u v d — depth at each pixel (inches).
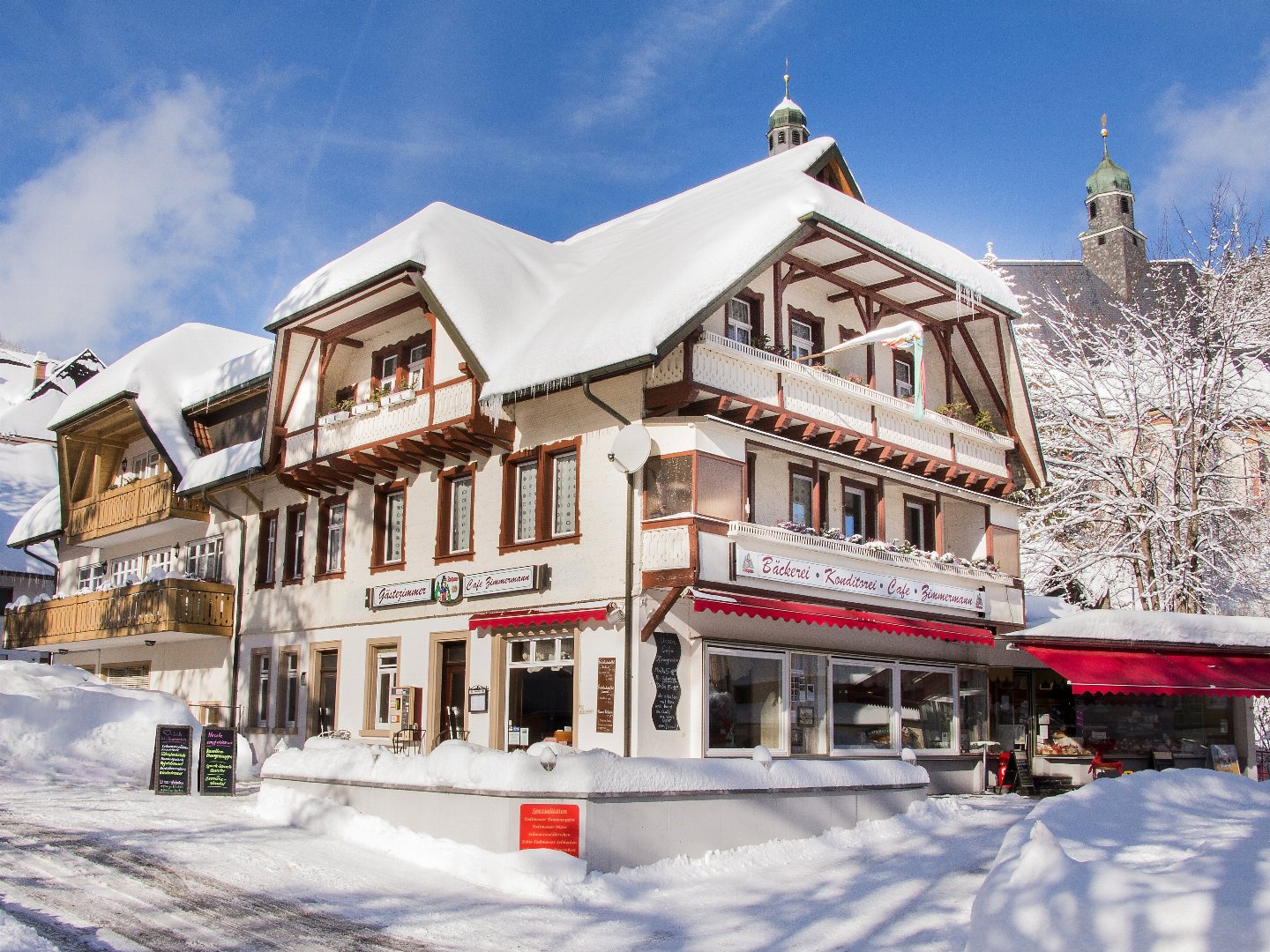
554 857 486.3
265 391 1154.0
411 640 920.9
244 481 1091.9
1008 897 319.6
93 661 1408.7
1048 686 1058.7
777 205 805.2
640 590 745.6
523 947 395.5
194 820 623.2
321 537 1042.7
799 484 865.5
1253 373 1371.8
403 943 391.2
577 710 767.1
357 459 949.2
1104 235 2313.0
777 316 851.4
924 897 470.3
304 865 506.0
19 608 1432.1
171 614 1109.7
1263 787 610.2
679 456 742.5
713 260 763.4
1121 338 1437.0
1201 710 994.1
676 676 755.4
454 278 866.1
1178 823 496.4
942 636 890.7
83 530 1375.5
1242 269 1344.7
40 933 378.0
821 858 562.3
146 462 1358.3
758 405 783.1
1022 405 1027.3
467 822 522.6
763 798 570.3
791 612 758.5
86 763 828.0
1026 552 1371.8
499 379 804.0
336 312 971.3
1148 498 1318.9
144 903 428.5
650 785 518.6
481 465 888.3
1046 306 1872.5
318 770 626.8
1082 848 434.9
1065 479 1357.0
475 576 861.2
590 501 792.9
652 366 730.8
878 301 962.7
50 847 524.1
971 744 983.0
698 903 468.1
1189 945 271.0
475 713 845.8
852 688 879.1
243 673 1121.4
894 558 880.3
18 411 1916.8
